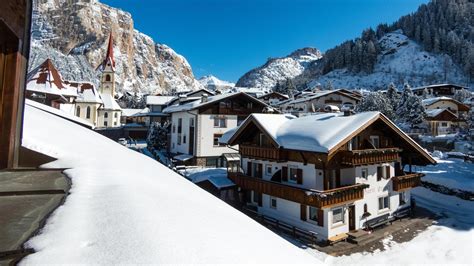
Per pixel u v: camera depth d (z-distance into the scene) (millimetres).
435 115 46281
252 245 2316
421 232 16109
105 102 63156
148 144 42812
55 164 4188
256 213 17984
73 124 8602
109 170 4027
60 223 2156
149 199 2918
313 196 13828
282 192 15719
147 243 1940
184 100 38406
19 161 4070
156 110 56156
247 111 33188
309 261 2338
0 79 3686
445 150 37750
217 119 31891
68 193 2939
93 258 1706
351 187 14844
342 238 14562
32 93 30250
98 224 2193
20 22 3814
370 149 15656
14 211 2395
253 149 18297
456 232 16062
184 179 5246
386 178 17938
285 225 16000
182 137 34688
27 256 1684
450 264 12516
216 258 1904
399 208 18688
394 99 52000
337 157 15055
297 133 16156
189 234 2217
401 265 12398
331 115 17766
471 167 28688
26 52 4156
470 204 20922
